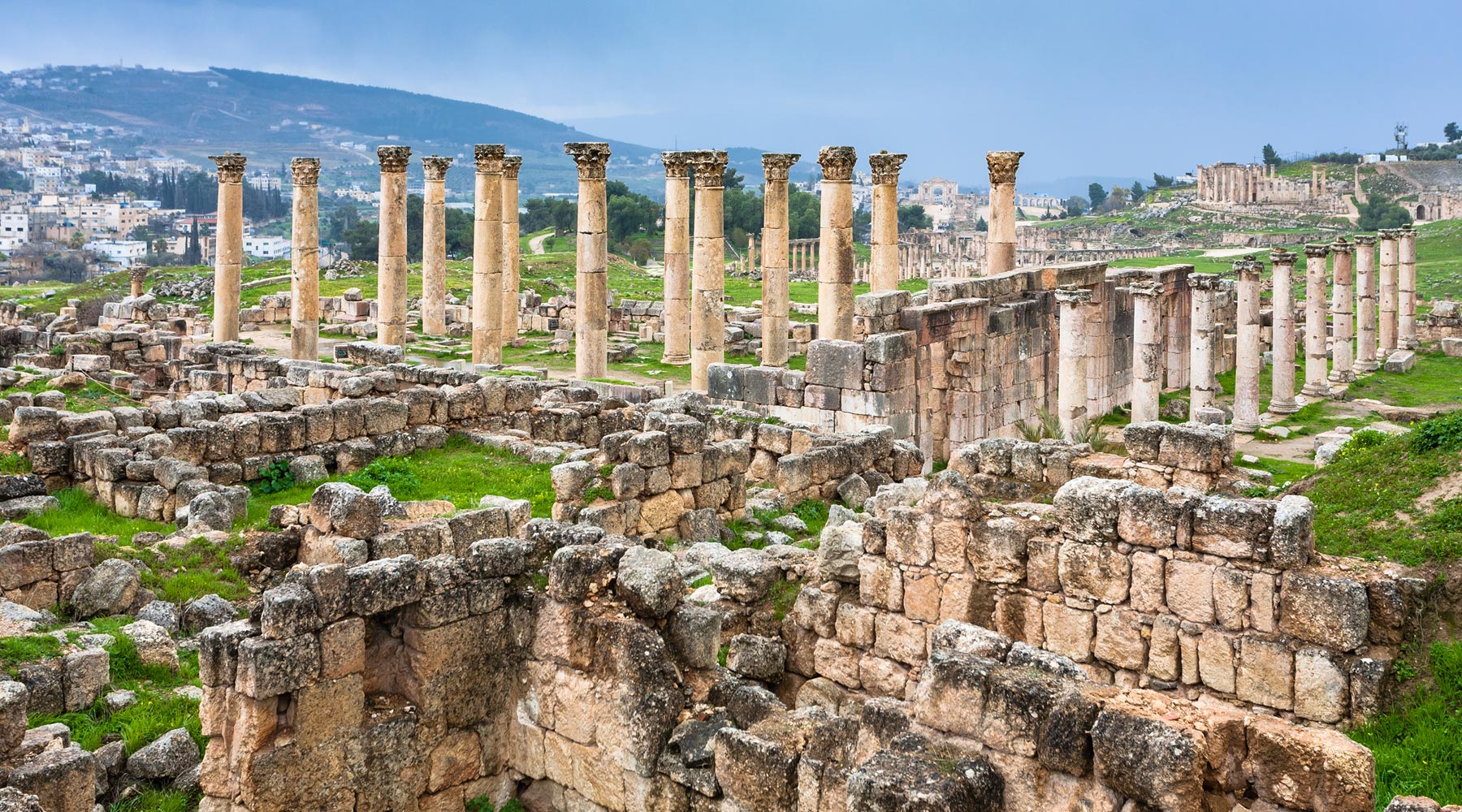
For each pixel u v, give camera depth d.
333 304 81.38
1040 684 11.37
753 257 122.00
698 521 25.08
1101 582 16.05
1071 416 39.59
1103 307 50.91
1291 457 41.19
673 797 13.82
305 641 13.45
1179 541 15.57
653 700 14.08
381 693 14.77
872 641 17.81
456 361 57.47
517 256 67.06
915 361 38.62
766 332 47.34
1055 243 192.25
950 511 17.22
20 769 13.09
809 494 28.67
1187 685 15.43
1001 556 16.77
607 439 24.95
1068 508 16.33
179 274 110.88
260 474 29.22
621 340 71.50
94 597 19.81
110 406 37.78
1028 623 16.64
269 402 32.97
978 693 11.53
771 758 12.89
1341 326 58.97
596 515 23.44
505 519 20.88
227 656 13.31
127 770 14.71
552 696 14.99
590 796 14.62
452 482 29.08
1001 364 43.38
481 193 53.34
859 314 38.12
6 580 19.27
